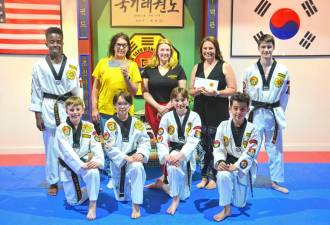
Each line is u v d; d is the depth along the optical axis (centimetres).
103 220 294
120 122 316
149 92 370
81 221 292
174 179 307
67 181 315
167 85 360
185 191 327
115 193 326
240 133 302
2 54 460
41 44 460
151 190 367
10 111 475
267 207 320
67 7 452
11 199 338
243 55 472
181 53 487
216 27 460
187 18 480
